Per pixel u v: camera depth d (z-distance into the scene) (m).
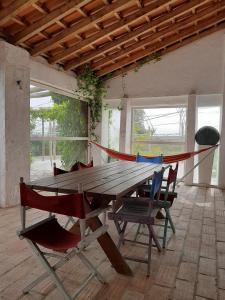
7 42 3.67
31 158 4.79
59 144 5.57
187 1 4.34
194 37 5.49
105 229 1.86
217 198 4.52
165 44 5.44
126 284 1.85
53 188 1.82
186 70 5.73
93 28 4.38
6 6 3.25
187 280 1.91
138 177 2.30
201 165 5.54
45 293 1.72
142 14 4.13
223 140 5.33
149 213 2.06
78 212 1.44
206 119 5.80
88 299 1.67
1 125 3.58
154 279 1.92
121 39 4.87
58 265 1.60
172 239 2.68
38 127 4.90
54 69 5.05
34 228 1.74
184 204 4.10
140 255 2.31
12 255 2.23
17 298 1.66
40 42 4.24
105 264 2.13
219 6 4.61
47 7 3.52
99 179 2.18
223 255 2.32
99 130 6.54
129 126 6.49
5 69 3.51
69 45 4.66
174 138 6.20
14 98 3.67
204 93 5.61
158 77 5.97
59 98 5.50
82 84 5.93
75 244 1.53
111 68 6.04
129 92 6.26
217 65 5.46
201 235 2.80
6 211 3.47
